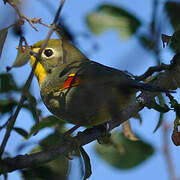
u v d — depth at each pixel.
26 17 7.82
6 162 7.23
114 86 9.45
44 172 8.80
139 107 9.69
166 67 9.40
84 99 10.19
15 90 10.20
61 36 8.24
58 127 10.52
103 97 9.66
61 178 8.83
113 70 10.84
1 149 7.06
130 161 11.59
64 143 8.61
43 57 12.14
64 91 10.80
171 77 9.30
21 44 8.52
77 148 9.23
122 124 10.62
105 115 10.21
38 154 7.66
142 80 9.97
